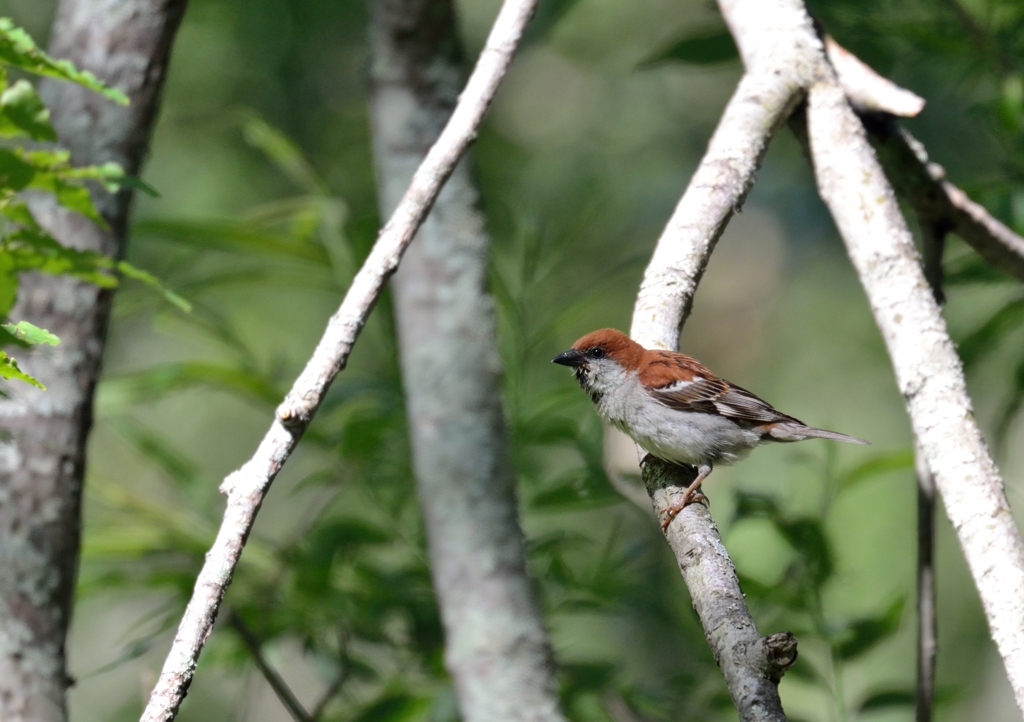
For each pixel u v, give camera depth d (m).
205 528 10.00
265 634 9.16
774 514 9.09
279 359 11.05
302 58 18.00
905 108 7.48
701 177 7.17
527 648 7.77
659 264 6.91
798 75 7.45
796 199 23.36
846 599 12.62
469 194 8.53
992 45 8.91
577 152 20.98
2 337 5.04
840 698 8.62
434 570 8.02
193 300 10.95
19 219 5.77
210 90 17.77
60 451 7.26
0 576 6.96
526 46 9.64
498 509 8.01
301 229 10.64
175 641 4.38
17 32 5.04
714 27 9.41
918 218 8.09
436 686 9.38
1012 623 5.45
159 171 17.61
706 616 4.92
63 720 7.03
